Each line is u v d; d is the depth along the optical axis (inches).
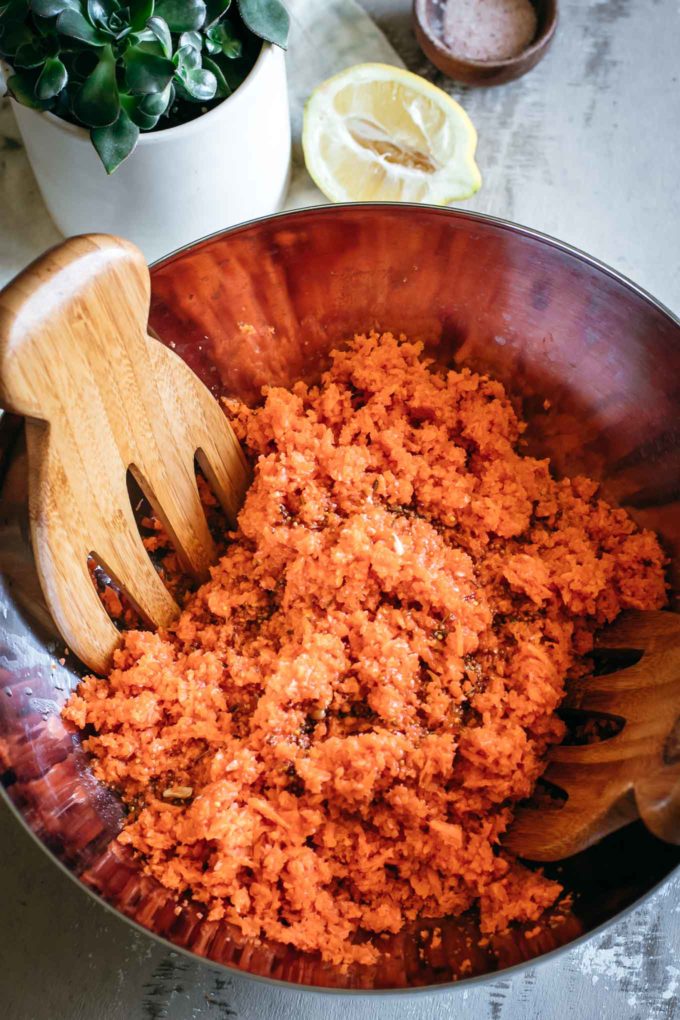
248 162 18.6
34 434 14.8
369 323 18.4
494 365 18.5
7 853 18.1
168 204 18.4
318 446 17.8
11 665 15.7
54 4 15.5
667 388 17.1
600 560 17.5
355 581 17.0
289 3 22.0
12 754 15.3
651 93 22.4
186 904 15.8
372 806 16.3
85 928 17.9
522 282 17.4
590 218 21.6
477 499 17.9
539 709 16.6
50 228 21.1
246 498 18.1
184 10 16.2
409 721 16.5
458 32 21.5
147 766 16.3
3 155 21.4
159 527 18.1
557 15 21.5
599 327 17.3
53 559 15.3
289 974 15.3
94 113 16.1
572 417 18.2
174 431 16.6
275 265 17.3
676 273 21.3
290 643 16.9
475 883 16.1
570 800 16.1
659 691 16.0
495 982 17.8
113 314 15.0
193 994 17.7
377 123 20.9
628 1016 17.8
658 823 14.7
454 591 17.1
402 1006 17.7
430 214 16.8
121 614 17.5
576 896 15.7
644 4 22.7
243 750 16.1
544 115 22.2
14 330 14.0
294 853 15.7
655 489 17.5
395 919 16.0
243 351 18.2
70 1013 17.6
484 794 16.4
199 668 16.7
